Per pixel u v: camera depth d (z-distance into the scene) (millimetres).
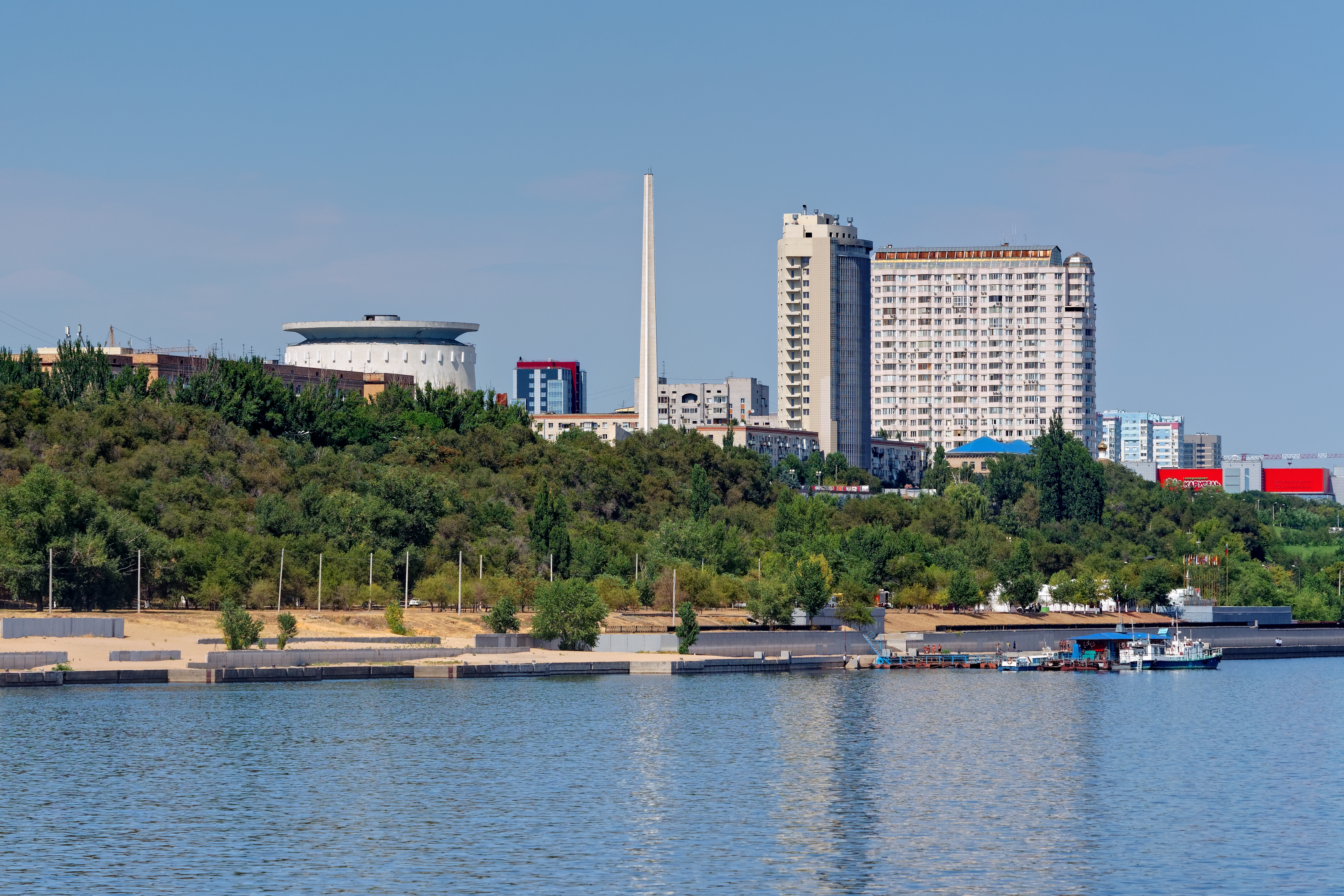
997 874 134875
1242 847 145625
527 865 134750
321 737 194625
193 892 125312
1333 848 145375
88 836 142250
